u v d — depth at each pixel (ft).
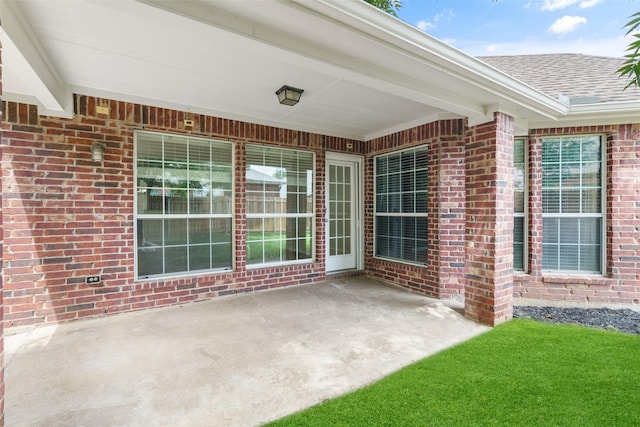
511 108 12.08
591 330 10.95
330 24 6.95
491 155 11.71
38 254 11.35
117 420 6.38
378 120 16.16
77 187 11.97
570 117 13.75
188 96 13.03
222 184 15.56
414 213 16.75
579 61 19.22
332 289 16.57
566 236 14.88
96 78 11.08
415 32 7.86
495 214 11.59
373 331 10.95
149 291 13.34
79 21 7.53
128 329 11.12
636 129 13.76
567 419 6.24
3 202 10.87
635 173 13.79
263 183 16.83
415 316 12.50
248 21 6.91
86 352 9.34
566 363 8.49
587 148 14.60
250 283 15.90
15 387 7.51
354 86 11.73
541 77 17.40
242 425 6.20
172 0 6.10
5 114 10.82
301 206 18.08
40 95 10.14
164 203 14.14
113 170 12.62
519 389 7.27
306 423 6.19
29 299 11.22
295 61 7.98
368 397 7.01
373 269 19.15
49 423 6.28
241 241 15.70
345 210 19.89
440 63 8.95
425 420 6.23
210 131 14.76
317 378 7.89
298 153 17.93
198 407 6.77
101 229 12.40
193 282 14.35
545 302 14.49
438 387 7.37
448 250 14.94
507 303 12.00
